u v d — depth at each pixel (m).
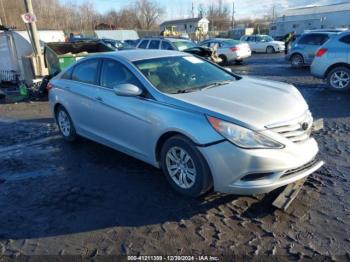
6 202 3.89
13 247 3.09
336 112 7.16
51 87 5.95
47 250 3.03
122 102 4.32
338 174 4.18
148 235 3.15
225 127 3.27
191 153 3.50
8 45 13.38
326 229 3.12
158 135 3.82
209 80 4.52
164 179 4.20
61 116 5.88
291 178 3.38
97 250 2.99
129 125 4.25
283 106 3.60
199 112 3.47
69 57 10.69
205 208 3.52
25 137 6.41
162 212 3.49
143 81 4.15
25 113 8.63
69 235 3.22
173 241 3.05
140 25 80.69
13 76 13.56
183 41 15.48
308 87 10.35
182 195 3.77
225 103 3.59
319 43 14.74
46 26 56.44
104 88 4.72
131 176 4.36
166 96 3.85
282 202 3.44
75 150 5.46
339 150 4.98
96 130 5.01
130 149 4.39
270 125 3.29
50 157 5.23
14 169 4.84
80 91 5.14
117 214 3.51
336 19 48.88
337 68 9.26
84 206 3.70
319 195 3.69
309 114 3.84
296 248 2.89
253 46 28.12
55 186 4.22
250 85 4.34
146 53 4.84
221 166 3.30
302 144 3.49
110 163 4.82
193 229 3.20
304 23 52.09
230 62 19.69
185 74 4.49
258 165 3.20
